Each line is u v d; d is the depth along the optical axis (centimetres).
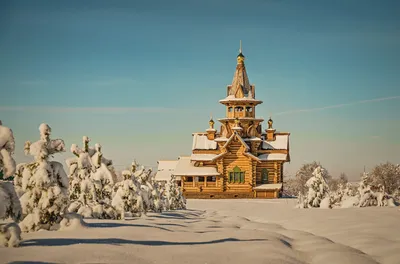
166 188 5425
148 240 2002
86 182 3089
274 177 10138
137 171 4338
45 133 2166
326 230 2800
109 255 1577
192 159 10262
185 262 1591
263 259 1739
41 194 2155
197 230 2614
